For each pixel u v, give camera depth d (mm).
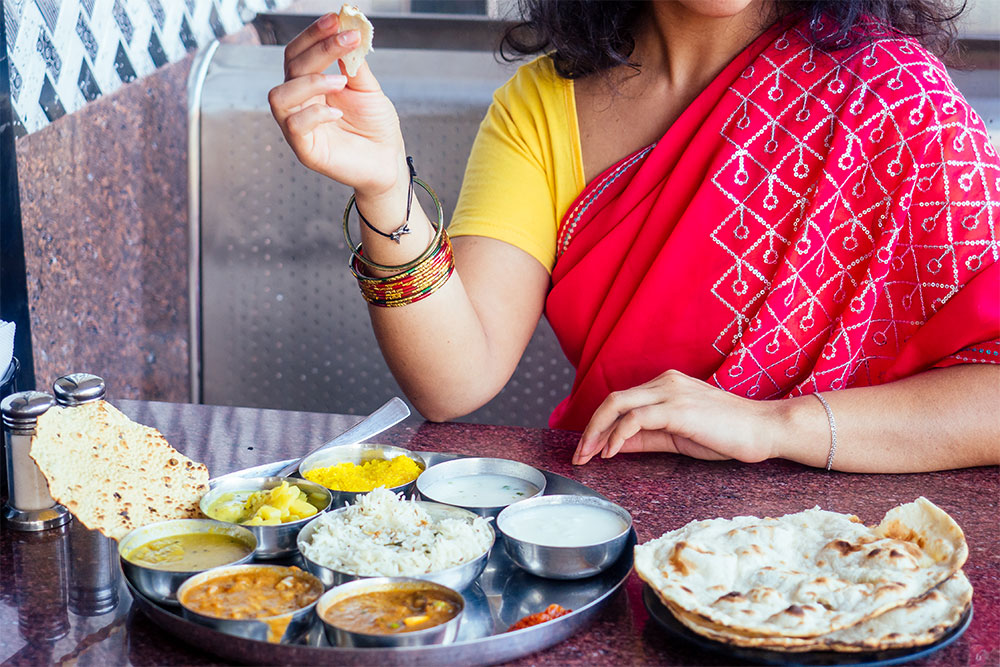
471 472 1054
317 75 926
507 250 1389
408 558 776
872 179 1228
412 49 2387
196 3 2490
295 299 2443
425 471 1011
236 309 2475
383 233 1126
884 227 1219
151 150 2363
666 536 811
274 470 1048
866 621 682
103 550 899
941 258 1189
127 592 814
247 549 824
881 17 1342
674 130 1319
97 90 2055
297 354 2467
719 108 1289
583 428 1400
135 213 2301
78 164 2023
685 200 1309
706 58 1340
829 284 1257
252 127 2389
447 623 676
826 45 1267
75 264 2021
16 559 877
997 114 2092
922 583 712
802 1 1297
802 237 1239
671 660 705
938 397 1109
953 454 1098
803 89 1267
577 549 803
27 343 1332
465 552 801
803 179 1255
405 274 1150
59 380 935
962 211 1184
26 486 941
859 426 1103
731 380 1268
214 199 2434
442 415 1306
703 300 1294
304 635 708
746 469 1124
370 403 2453
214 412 1346
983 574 836
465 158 2289
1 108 1271
